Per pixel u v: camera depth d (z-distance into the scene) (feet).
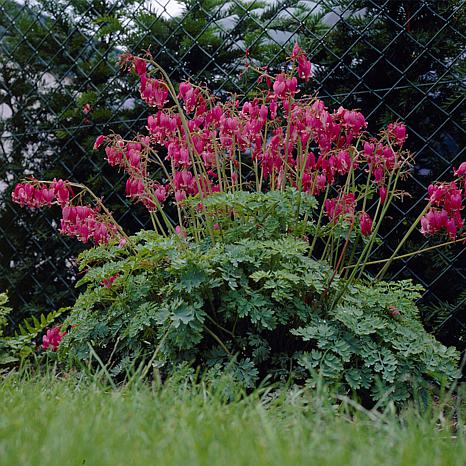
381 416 6.04
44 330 15.16
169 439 4.85
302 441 4.89
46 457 4.31
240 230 9.93
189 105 10.23
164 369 9.43
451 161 10.94
